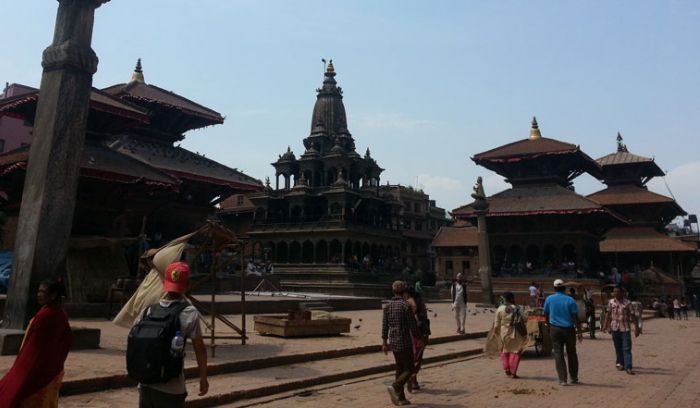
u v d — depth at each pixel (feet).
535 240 168.25
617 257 206.59
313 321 58.08
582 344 70.13
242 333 49.65
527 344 55.16
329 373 39.73
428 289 192.34
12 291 39.83
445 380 40.75
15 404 17.85
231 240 47.93
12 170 79.25
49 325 18.86
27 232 40.27
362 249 200.54
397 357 32.30
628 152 236.43
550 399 34.06
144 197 110.42
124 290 66.69
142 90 125.39
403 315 32.58
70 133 42.32
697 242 246.06
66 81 42.47
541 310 57.98
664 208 219.20
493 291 164.45
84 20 44.04
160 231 117.91
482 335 71.20
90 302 69.92
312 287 180.86
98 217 86.22
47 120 41.78
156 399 16.63
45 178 40.57
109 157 91.35
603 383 40.16
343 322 61.11
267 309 87.45
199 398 30.07
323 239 190.39
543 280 158.61
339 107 233.14
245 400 32.42
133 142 117.08
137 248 80.59
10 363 33.83
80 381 30.45
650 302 167.22
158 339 16.40
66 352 19.47
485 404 32.42
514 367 42.27
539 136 189.57
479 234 138.31
